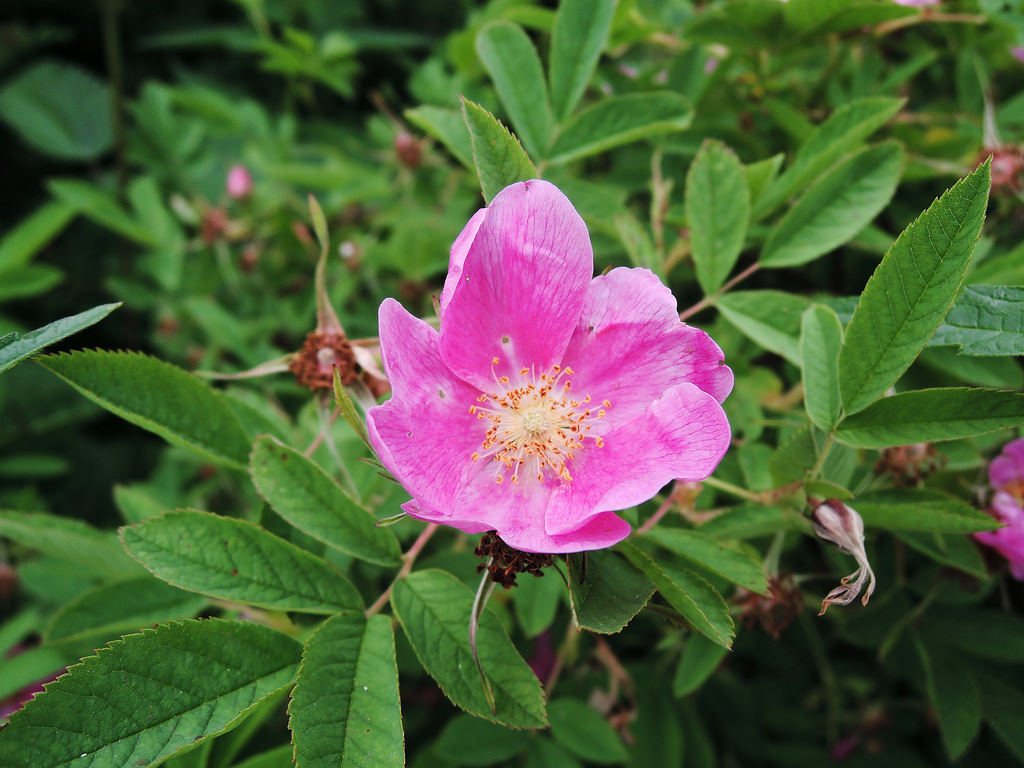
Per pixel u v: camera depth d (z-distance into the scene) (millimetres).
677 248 172
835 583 188
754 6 182
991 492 161
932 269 119
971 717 172
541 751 174
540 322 131
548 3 278
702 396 120
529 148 171
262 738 188
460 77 245
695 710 208
